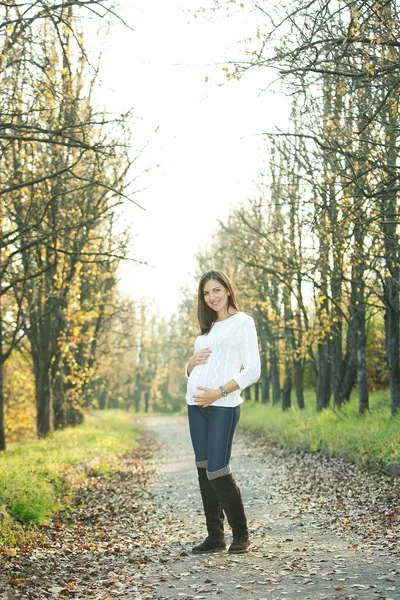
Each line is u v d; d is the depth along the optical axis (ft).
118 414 153.79
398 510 23.62
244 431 82.84
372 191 30.63
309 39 24.40
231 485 17.10
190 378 17.38
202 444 17.31
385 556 16.74
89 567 17.80
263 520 24.76
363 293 50.96
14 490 24.75
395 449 33.42
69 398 72.49
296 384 77.10
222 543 18.29
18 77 30.53
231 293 17.51
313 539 20.33
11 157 44.55
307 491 31.91
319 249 42.52
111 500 31.55
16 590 14.80
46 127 34.96
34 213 40.47
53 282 52.01
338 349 61.36
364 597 12.86
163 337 256.52
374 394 73.26
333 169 32.86
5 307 56.80
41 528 23.04
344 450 41.42
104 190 49.85
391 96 27.81
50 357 60.44
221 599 13.53
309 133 41.29
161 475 43.04
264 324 83.15
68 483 33.19
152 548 20.12
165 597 14.05
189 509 28.68
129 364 205.46
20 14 26.50
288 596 13.39
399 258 39.45
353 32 23.50
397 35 23.61
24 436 85.76
